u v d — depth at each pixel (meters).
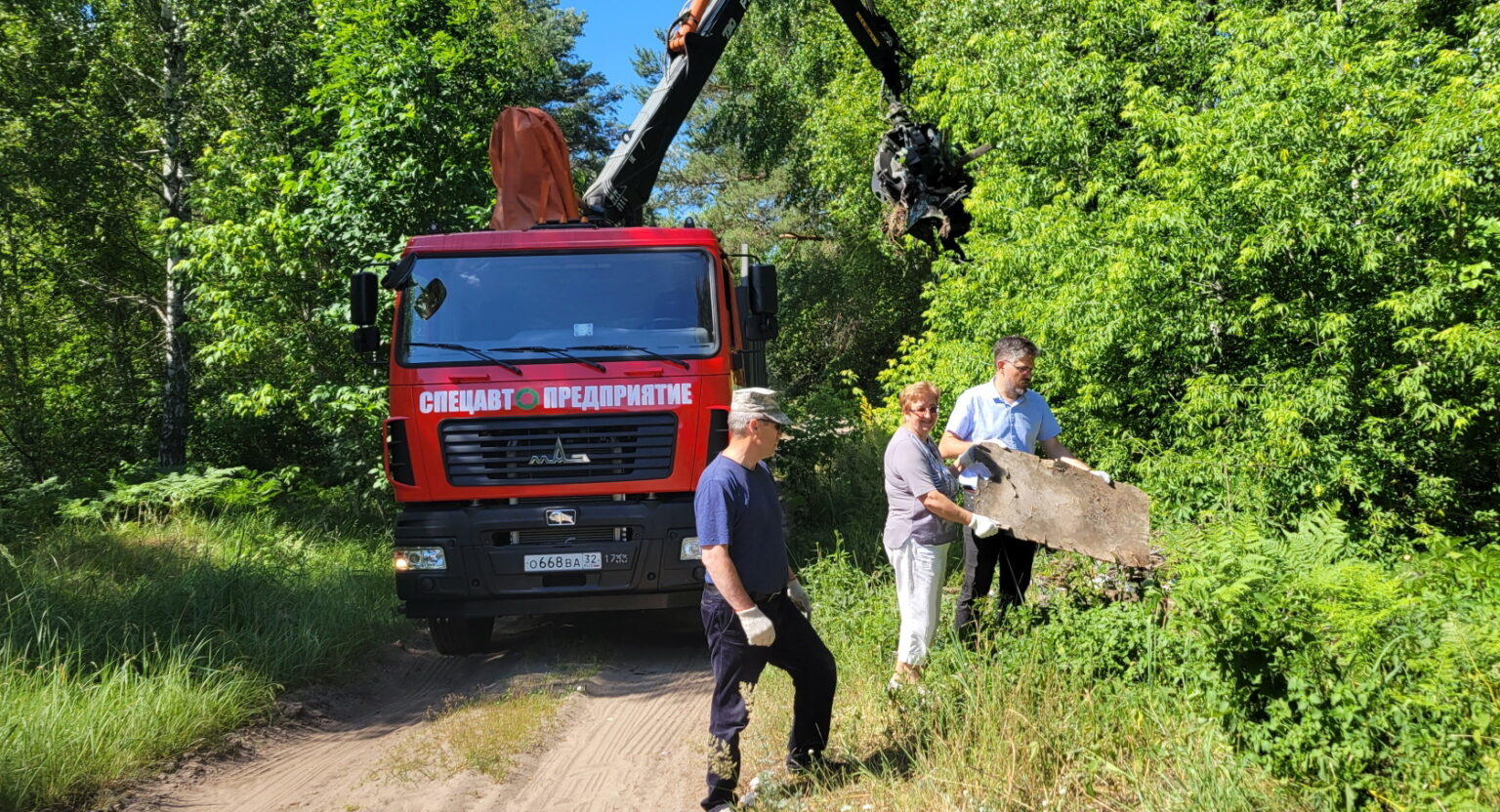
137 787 5.25
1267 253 8.42
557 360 7.65
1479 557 4.93
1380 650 3.91
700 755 5.48
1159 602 5.01
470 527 7.53
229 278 13.74
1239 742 3.94
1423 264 8.50
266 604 8.22
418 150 13.13
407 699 7.35
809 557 10.21
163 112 18.53
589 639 8.62
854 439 14.27
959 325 13.07
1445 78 9.30
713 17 10.23
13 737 5.22
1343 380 8.20
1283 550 4.52
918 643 5.21
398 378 7.71
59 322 19.86
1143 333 9.20
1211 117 9.45
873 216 26.47
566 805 4.86
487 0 15.06
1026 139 12.61
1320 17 9.71
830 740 5.03
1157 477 8.88
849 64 26.84
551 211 9.19
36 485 13.22
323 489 15.62
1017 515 5.25
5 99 17.31
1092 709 4.54
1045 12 16.34
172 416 17.92
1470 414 8.05
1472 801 3.25
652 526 7.53
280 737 6.30
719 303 7.90
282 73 18.34
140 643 7.14
